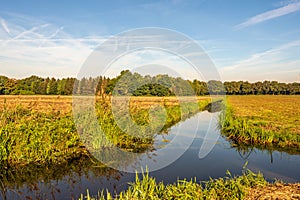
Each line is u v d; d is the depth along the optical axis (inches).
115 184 224.4
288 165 285.3
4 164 266.5
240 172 256.8
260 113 812.6
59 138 307.1
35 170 261.7
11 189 217.5
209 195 181.3
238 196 180.2
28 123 317.1
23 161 275.3
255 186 202.4
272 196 179.8
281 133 423.5
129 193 182.1
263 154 335.0
